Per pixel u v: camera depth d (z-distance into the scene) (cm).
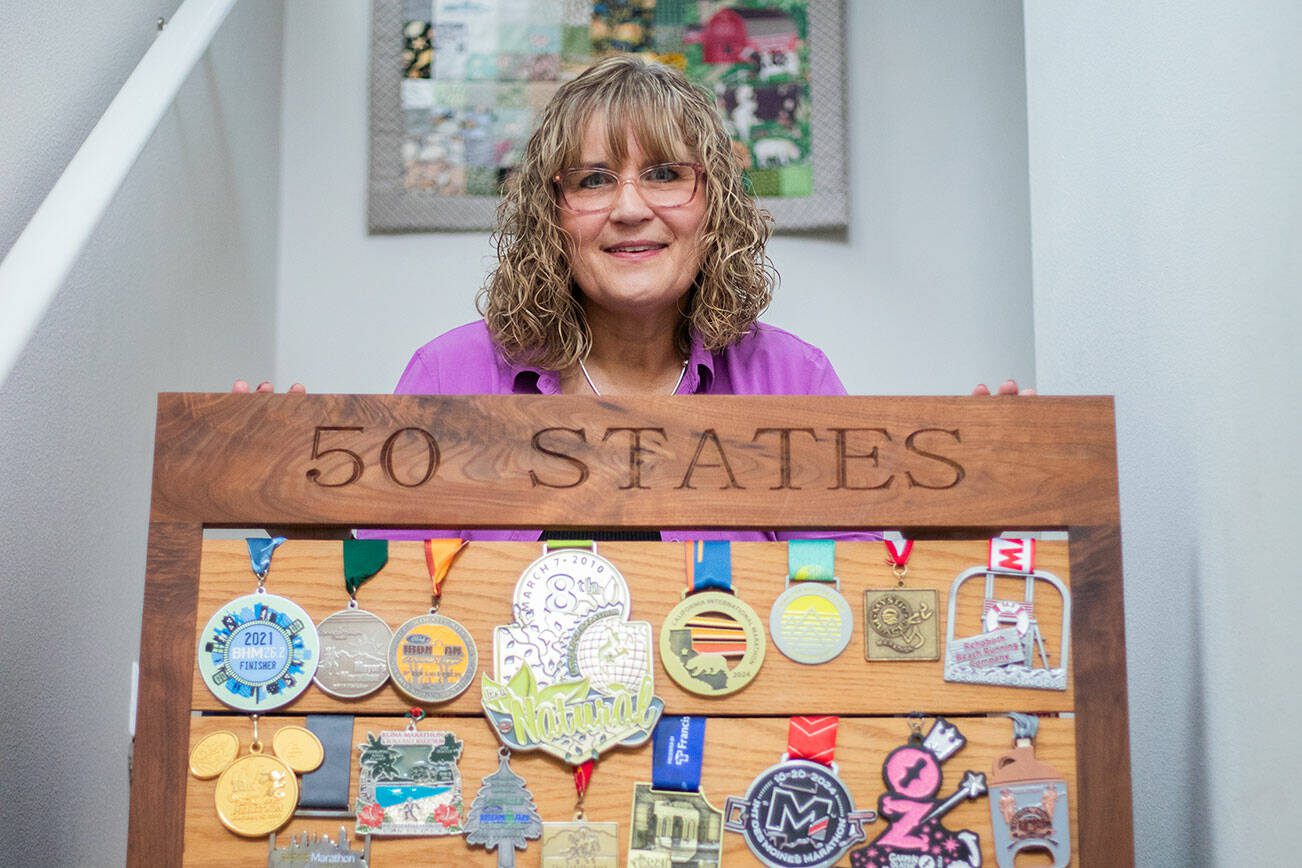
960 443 118
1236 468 129
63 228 134
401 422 117
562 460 117
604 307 160
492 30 279
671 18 279
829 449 118
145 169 190
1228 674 132
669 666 114
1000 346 274
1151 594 152
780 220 273
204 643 113
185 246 210
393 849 111
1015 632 116
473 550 115
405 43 279
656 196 155
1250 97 126
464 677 113
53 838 155
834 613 115
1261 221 124
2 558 142
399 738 112
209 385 223
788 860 111
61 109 161
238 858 111
